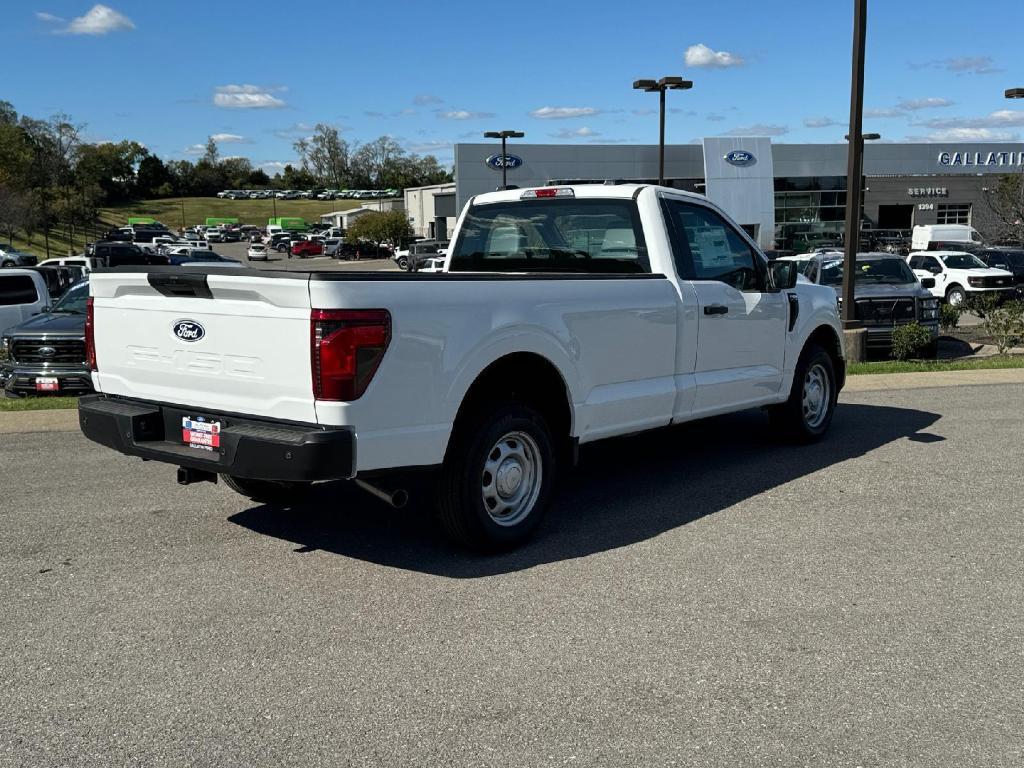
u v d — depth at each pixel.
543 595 4.71
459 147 54.12
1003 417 9.44
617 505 6.34
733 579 4.91
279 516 6.10
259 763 3.21
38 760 3.23
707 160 51.22
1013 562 5.16
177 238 98.56
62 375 12.06
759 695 3.67
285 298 4.50
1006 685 3.75
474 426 5.08
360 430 4.54
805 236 59.81
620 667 3.91
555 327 5.43
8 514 6.14
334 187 192.25
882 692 3.69
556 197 6.86
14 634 4.27
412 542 5.57
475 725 3.46
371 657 4.01
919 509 6.18
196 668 3.92
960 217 61.78
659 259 6.41
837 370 8.48
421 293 4.74
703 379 6.70
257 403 4.72
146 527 5.86
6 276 15.03
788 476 7.08
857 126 14.63
